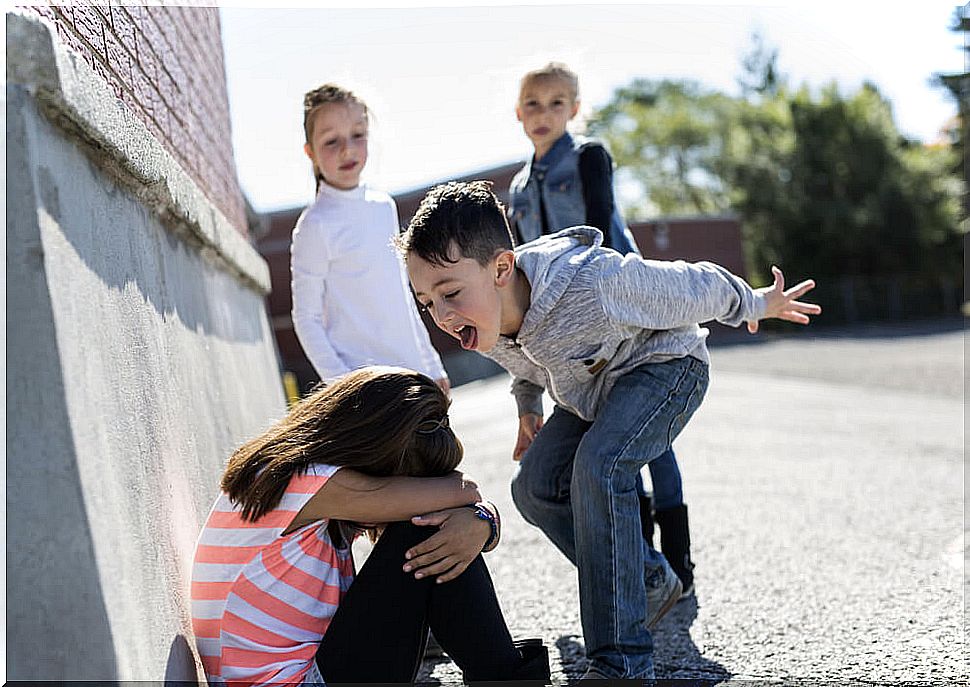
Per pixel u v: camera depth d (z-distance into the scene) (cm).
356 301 346
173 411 232
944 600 333
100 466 164
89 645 149
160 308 248
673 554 339
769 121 3822
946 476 586
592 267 250
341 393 212
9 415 152
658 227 2708
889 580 361
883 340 2425
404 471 214
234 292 473
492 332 243
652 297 251
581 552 248
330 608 207
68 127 186
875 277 3472
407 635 204
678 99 4647
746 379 1404
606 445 249
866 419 898
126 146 217
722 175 3903
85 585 150
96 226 194
